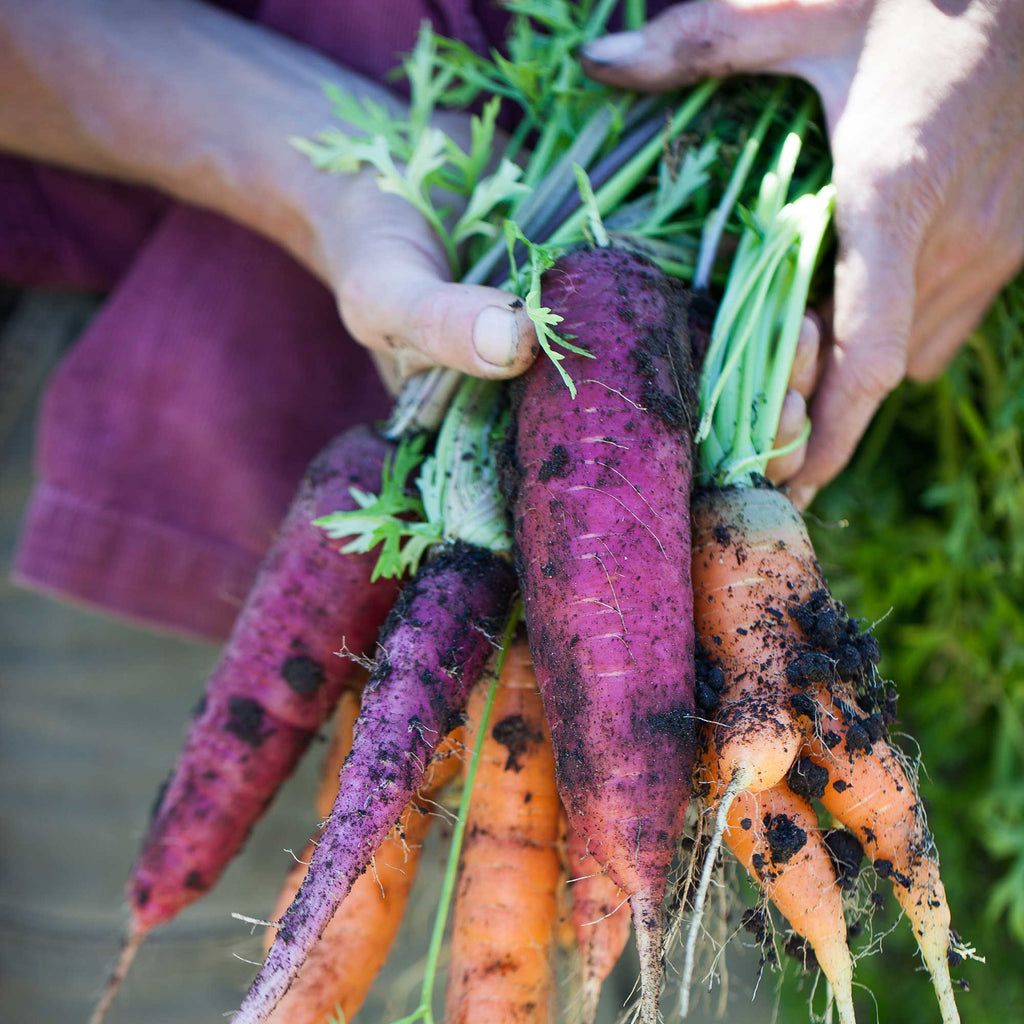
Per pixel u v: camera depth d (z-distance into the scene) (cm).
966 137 45
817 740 42
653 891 40
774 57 47
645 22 52
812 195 48
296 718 47
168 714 63
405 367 46
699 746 42
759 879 42
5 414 61
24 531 56
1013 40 45
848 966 42
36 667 62
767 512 43
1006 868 66
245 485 56
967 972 64
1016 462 58
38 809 63
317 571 46
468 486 45
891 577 64
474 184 47
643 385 42
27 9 50
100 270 60
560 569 41
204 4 53
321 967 47
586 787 41
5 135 53
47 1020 64
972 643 63
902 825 42
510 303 42
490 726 46
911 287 46
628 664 41
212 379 55
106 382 56
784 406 46
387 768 42
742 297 45
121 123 51
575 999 47
